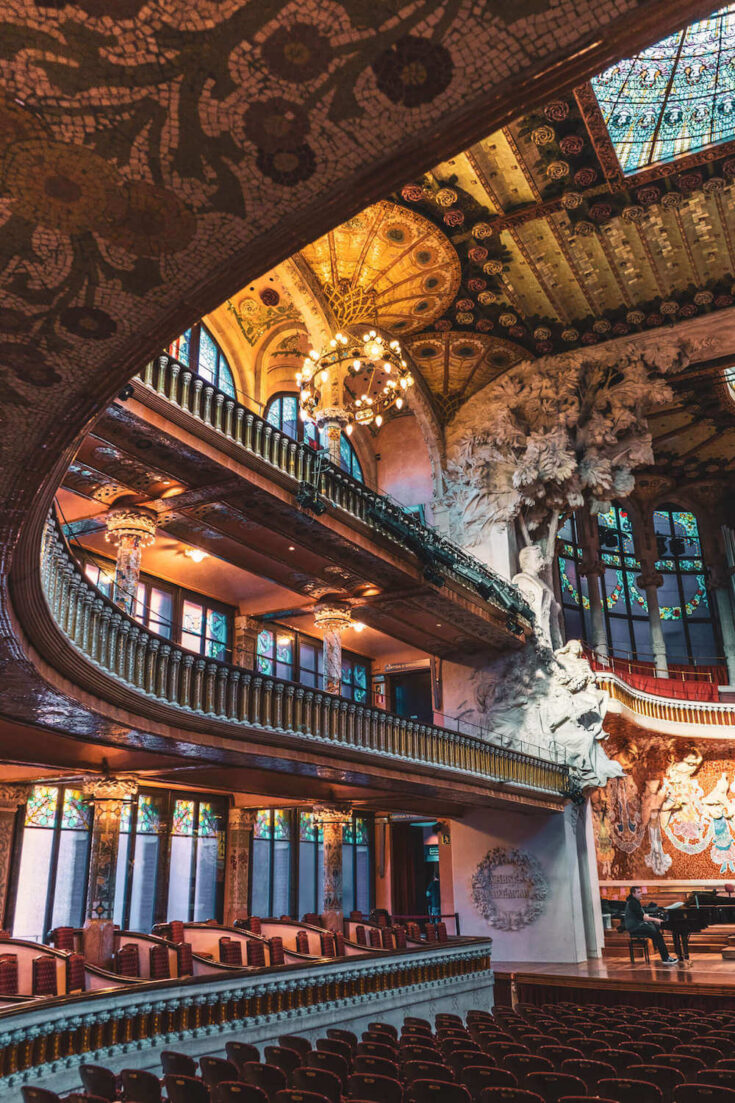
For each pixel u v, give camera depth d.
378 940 17.06
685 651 36.88
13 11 3.48
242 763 13.98
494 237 21.69
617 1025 11.23
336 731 15.36
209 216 4.35
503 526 26.02
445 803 23.50
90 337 5.03
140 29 3.54
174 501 16.14
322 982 13.70
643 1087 6.76
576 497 26.45
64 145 3.99
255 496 16.05
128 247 4.50
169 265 4.60
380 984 15.38
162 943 12.15
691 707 31.03
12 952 10.45
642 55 17.61
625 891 29.45
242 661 21.84
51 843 16.16
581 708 24.80
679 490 37.34
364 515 19.20
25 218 4.34
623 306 24.70
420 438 27.75
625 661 34.94
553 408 25.86
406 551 20.19
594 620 34.41
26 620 7.94
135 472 15.06
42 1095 6.33
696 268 23.33
